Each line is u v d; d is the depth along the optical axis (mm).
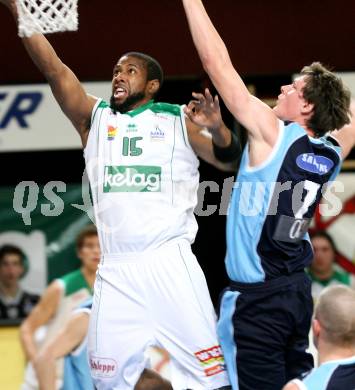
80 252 13992
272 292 8883
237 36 16281
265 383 8906
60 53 16266
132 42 16312
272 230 8867
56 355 12695
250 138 8914
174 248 9148
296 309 8922
